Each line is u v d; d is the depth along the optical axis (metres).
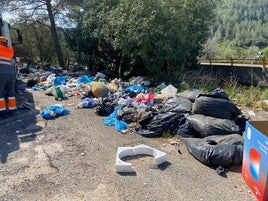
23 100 8.37
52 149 4.73
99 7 13.43
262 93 8.66
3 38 6.43
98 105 6.87
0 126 6.00
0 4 17.81
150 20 9.70
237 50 29.69
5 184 3.67
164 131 5.20
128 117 5.88
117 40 10.98
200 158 4.10
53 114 6.53
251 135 3.33
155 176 3.77
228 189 3.43
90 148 4.74
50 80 11.36
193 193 3.37
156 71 10.63
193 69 11.88
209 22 11.95
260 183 3.10
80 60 17.12
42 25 20.22
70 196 3.37
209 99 5.23
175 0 10.45
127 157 4.35
